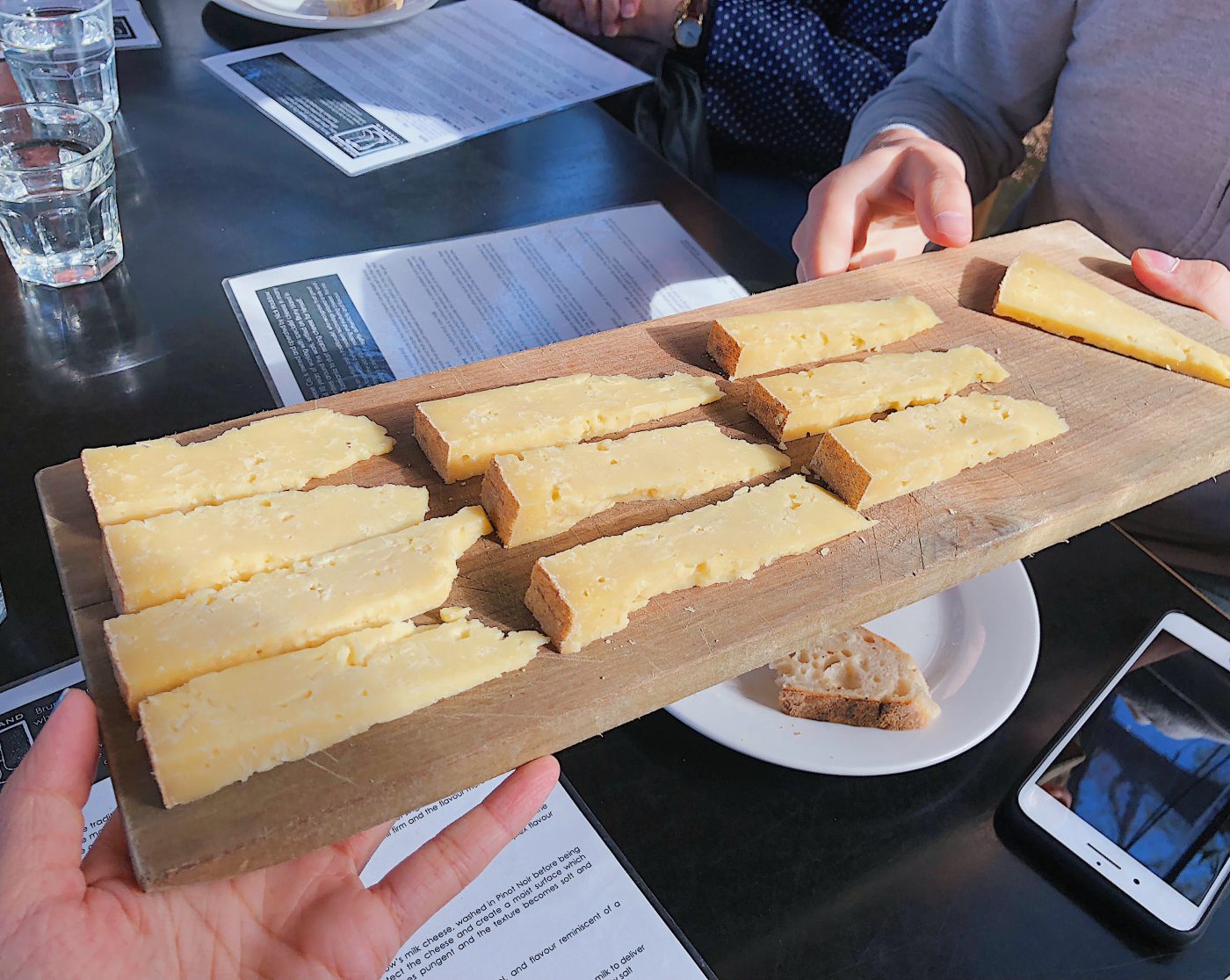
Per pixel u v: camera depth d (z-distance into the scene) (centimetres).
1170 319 104
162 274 120
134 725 60
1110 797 80
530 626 69
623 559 71
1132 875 75
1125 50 134
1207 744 84
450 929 70
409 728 62
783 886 75
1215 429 92
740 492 79
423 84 160
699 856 76
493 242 130
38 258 115
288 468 76
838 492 81
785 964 71
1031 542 82
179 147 141
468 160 144
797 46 182
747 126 194
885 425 84
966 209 111
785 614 72
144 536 68
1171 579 101
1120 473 86
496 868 73
